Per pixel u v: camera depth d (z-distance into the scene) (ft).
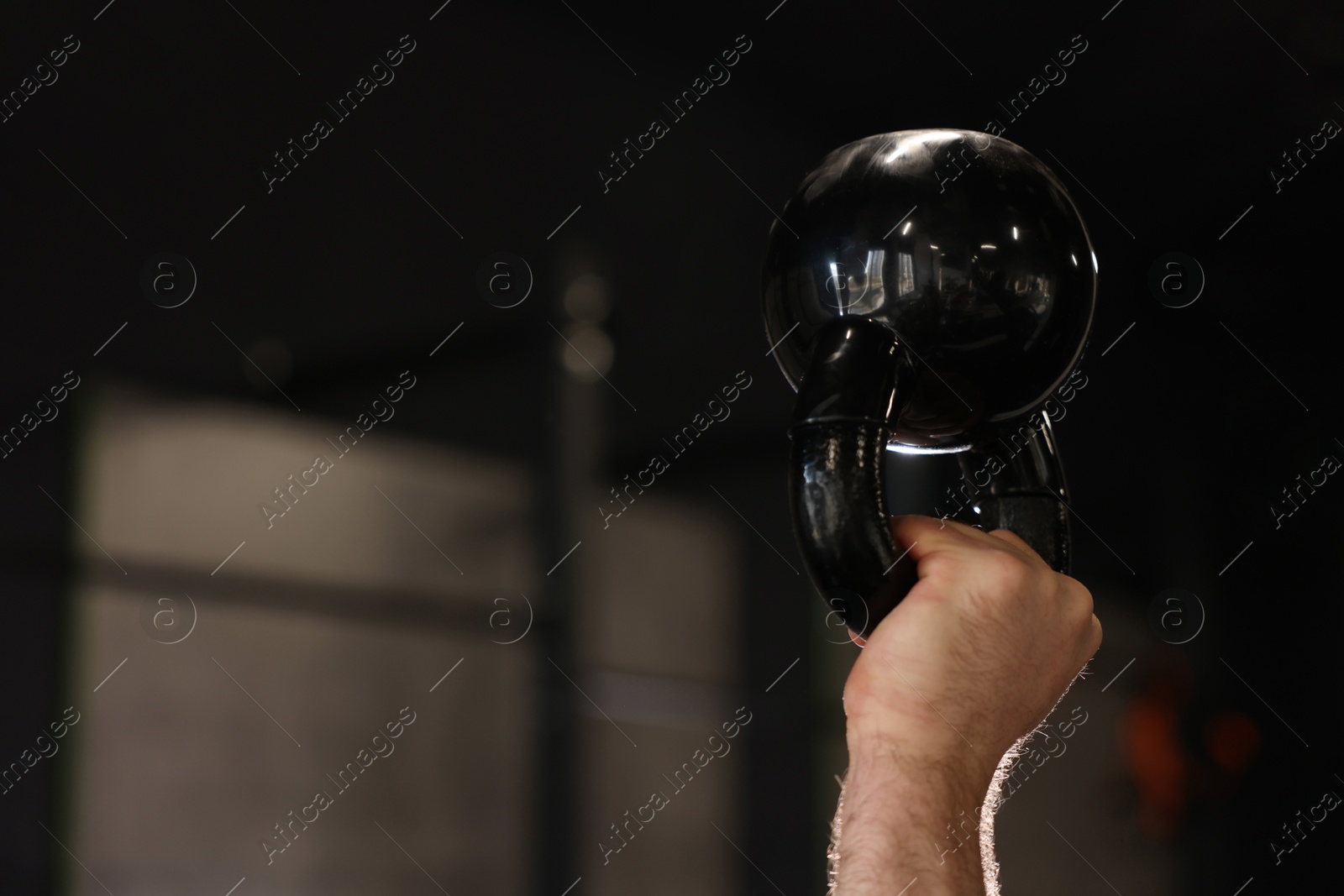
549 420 14.87
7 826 10.59
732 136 17.53
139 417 11.78
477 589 14.32
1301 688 20.27
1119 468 20.40
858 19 16.21
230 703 12.34
